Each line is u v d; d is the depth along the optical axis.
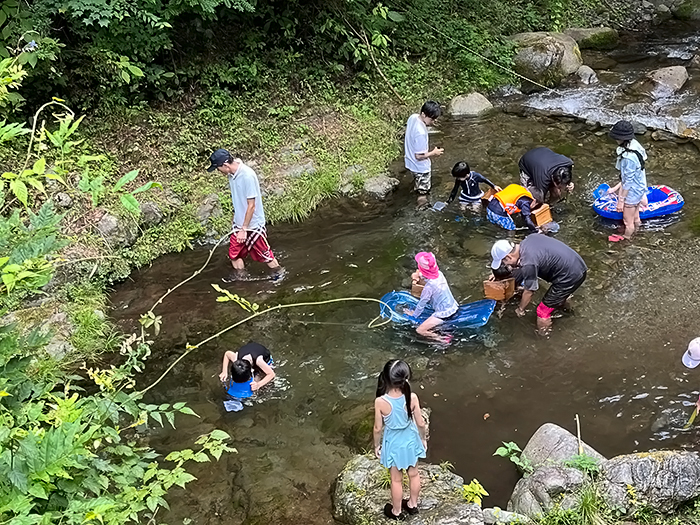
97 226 7.23
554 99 10.95
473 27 11.95
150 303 6.75
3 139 3.26
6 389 3.19
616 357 5.86
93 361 6.01
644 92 10.77
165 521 4.58
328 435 5.29
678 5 14.13
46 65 7.59
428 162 8.19
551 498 4.41
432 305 6.21
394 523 4.33
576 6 13.83
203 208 7.96
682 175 8.42
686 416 5.25
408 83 10.73
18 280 3.13
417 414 4.18
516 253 6.13
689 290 6.52
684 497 4.41
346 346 6.14
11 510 2.55
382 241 7.60
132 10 7.91
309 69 10.05
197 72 9.14
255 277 7.08
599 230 7.49
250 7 8.57
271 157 8.88
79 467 2.84
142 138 8.45
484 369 5.82
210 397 5.66
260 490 4.82
